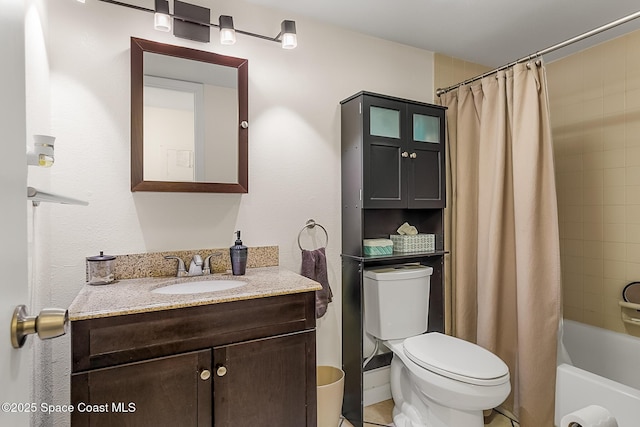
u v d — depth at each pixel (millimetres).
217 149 1728
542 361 1798
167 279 1574
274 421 1358
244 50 1831
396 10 1919
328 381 2064
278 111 1921
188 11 1659
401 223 2320
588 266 2416
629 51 2199
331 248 2084
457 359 1657
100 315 1086
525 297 1820
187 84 1673
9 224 472
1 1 447
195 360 1217
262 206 1883
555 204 1817
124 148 1569
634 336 2172
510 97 1961
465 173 2240
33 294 1159
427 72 2416
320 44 2039
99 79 1521
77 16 1482
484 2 1841
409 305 2023
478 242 2117
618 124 2258
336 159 2092
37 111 1235
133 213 1592
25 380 548
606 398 1527
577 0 1823
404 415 1911
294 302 1410
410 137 2064
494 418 1986
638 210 2168
